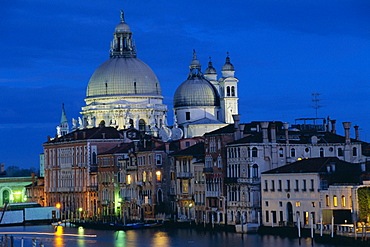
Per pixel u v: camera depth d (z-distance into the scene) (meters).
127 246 179.00
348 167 181.12
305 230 178.50
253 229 188.88
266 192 189.88
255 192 194.25
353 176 180.50
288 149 198.50
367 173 181.00
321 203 176.25
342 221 168.75
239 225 189.75
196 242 179.00
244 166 196.38
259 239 177.38
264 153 195.50
